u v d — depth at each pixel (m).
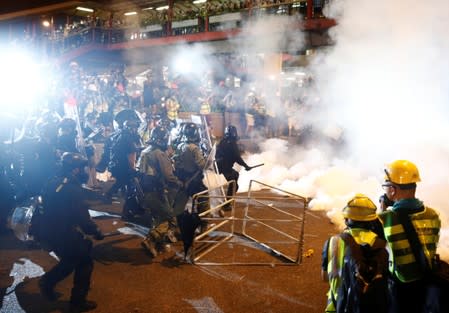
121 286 4.51
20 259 5.21
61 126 6.32
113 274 4.82
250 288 4.53
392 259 2.76
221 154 7.58
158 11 21.42
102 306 4.06
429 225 2.75
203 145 8.19
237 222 7.02
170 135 8.52
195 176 5.74
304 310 4.07
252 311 4.02
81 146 8.57
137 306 4.07
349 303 2.36
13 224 5.53
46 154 5.82
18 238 5.57
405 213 2.75
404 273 2.70
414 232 2.70
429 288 2.63
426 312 2.63
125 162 6.88
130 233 6.32
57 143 6.21
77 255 3.87
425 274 2.66
